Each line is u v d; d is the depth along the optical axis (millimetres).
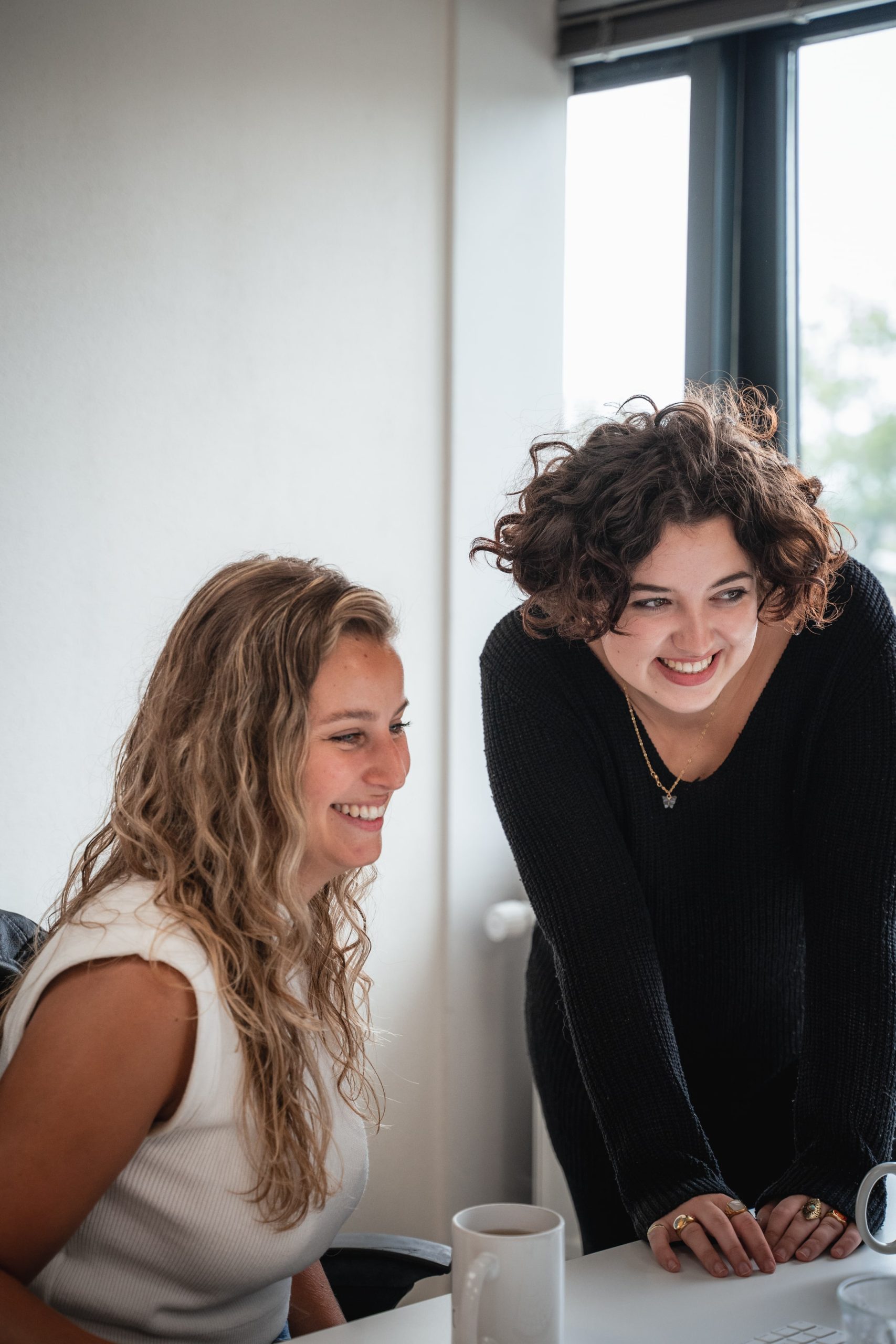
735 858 1462
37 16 1901
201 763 1024
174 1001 932
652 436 1278
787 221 2508
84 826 1993
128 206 2029
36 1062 897
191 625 1066
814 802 1384
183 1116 950
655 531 1234
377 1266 1479
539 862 1385
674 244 2598
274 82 2238
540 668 1441
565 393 2756
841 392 2459
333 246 2338
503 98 2607
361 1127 1146
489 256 2598
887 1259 1095
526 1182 2725
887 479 2402
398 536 2465
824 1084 1244
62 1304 985
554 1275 826
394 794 2447
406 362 2473
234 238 2184
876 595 1396
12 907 1903
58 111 1936
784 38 2467
